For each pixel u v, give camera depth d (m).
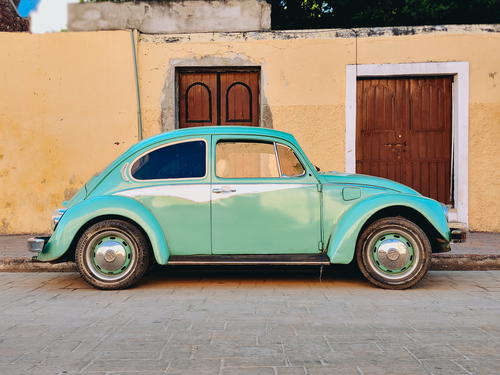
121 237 5.64
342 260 5.56
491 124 9.34
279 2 12.33
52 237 5.64
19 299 5.22
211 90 9.88
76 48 9.72
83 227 5.79
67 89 9.75
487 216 9.38
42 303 5.03
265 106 9.61
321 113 9.54
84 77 9.73
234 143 5.83
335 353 3.41
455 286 5.80
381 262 5.59
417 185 9.66
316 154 9.58
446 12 10.84
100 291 5.62
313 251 5.70
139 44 9.70
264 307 4.81
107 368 3.15
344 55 9.49
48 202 9.83
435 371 3.06
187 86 9.90
